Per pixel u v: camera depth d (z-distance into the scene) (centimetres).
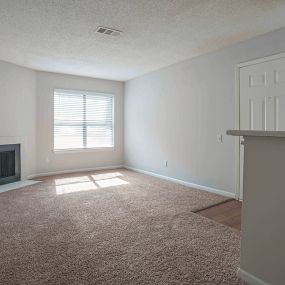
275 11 261
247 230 164
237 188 357
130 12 262
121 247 214
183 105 448
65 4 245
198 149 421
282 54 297
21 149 480
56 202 342
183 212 304
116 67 490
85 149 585
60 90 545
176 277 171
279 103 301
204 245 219
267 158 150
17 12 261
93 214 296
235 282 165
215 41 346
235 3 245
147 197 369
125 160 640
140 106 571
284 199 141
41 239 229
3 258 195
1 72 441
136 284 163
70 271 177
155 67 491
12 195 377
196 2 243
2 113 445
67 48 376
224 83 371
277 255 145
